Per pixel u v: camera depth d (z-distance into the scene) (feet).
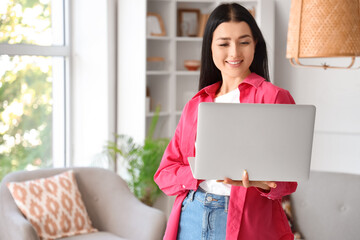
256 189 5.54
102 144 14.90
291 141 4.91
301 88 15.19
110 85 14.84
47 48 14.29
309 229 10.17
